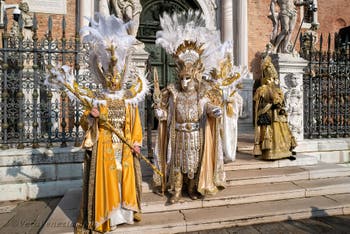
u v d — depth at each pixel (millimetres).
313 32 10953
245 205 4223
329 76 7676
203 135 4047
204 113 4066
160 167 4184
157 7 9922
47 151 5645
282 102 5496
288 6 7172
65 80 3326
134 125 3568
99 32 3365
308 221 4008
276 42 7457
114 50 3324
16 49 5414
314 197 4590
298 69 7203
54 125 6617
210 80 4520
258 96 5453
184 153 4012
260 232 3666
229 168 5168
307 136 7688
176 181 4039
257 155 5570
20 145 5602
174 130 4105
